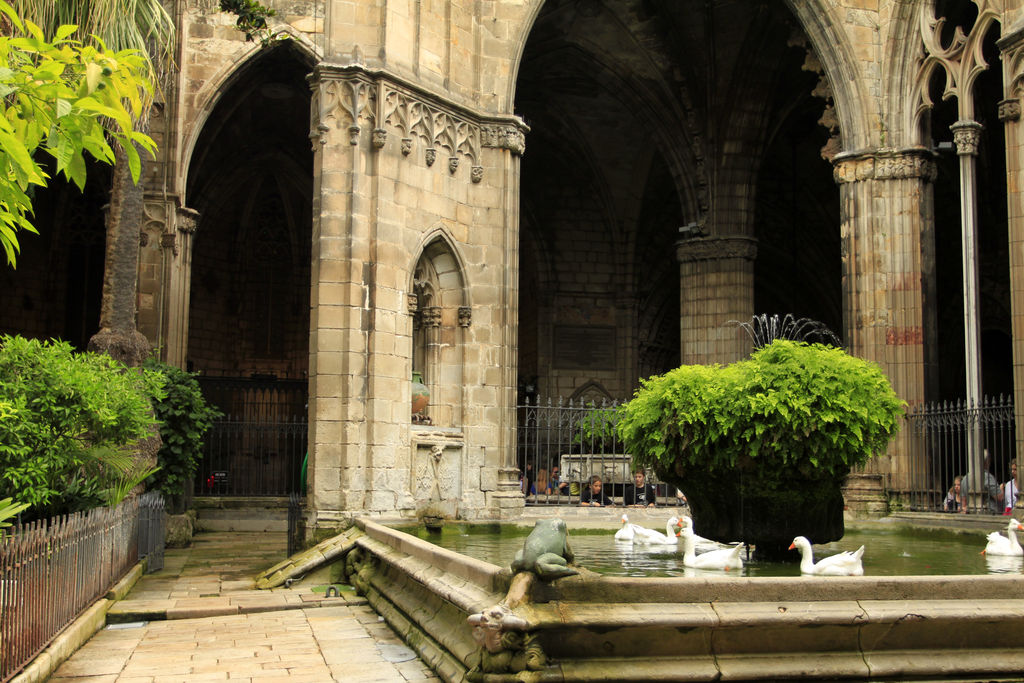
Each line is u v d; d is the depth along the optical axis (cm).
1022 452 1881
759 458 1162
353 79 1723
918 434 2233
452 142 1934
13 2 1272
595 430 2341
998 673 712
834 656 706
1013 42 1959
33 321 3331
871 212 2327
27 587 814
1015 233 1941
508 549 1447
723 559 1113
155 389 1595
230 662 899
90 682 819
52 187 3359
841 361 1180
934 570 1184
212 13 2575
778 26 2923
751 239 3088
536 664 663
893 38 2334
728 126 3089
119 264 1741
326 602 1276
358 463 1658
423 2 1881
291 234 3778
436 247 1925
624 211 3800
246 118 3359
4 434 1164
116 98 524
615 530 1897
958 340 3281
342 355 1670
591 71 3238
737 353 3036
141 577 1525
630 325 3803
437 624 882
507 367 2008
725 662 692
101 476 1365
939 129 3150
